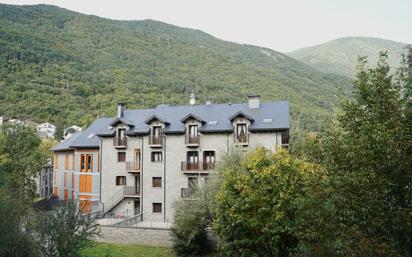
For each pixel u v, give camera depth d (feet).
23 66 421.59
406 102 36.47
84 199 156.66
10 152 174.50
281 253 76.59
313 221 38.88
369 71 38.63
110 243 115.85
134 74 453.58
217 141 132.46
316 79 554.87
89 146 156.46
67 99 382.01
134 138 144.56
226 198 81.56
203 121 132.77
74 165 166.09
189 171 132.87
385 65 38.52
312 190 39.45
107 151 149.18
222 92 383.45
